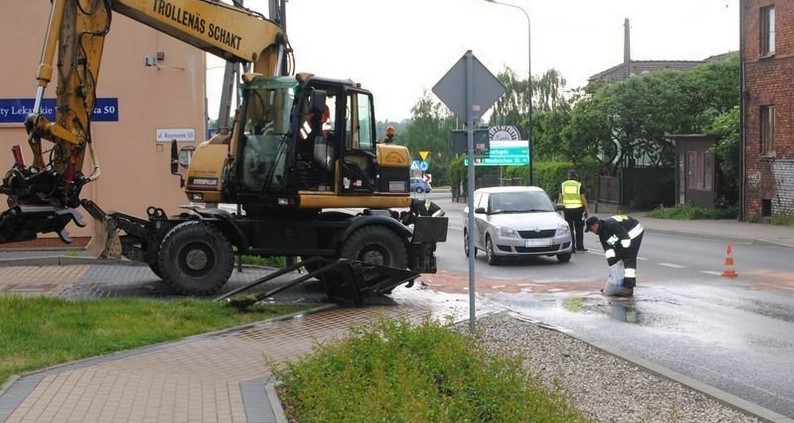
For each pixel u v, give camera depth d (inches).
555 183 2094.0
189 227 597.6
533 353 415.2
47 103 841.5
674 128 1838.1
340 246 625.3
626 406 321.1
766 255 906.1
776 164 1312.7
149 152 858.8
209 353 409.7
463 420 260.8
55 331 443.5
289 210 634.2
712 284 680.4
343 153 629.3
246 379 354.6
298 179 618.2
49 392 326.3
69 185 523.8
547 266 840.3
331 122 628.1
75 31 539.2
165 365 380.2
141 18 598.2
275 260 811.4
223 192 637.9
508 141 2308.1
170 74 858.1
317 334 461.7
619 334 479.2
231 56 644.7
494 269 824.3
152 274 699.4
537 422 259.1
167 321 481.7
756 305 571.8
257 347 425.7
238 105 642.8
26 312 479.5
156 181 860.0
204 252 600.4
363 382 301.3
